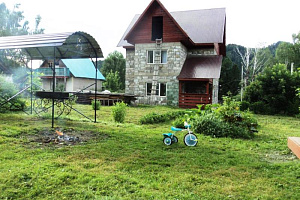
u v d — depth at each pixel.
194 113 11.64
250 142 7.79
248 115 9.67
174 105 20.58
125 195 3.55
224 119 9.33
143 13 20.72
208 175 4.55
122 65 45.50
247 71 35.91
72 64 33.00
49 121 9.43
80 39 9.36
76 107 17.03
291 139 4.27
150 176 4.34
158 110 16.80
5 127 7.56
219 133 8.58
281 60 44.16
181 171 4.70
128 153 5.72
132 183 4.00
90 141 6.71
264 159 5.91
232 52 51.56
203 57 22.31
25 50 11.23
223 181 4.26
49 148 5.80
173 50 20.52
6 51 11.56
